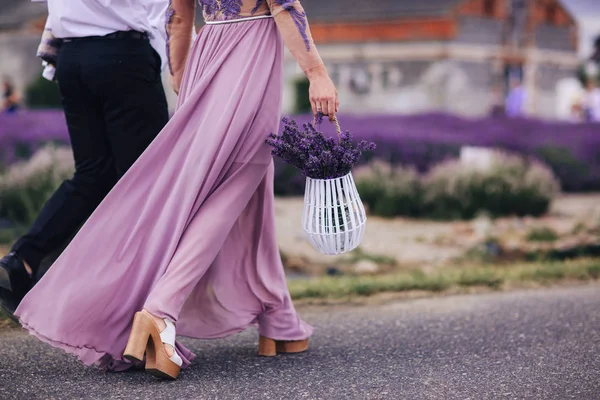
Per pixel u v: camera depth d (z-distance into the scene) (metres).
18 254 3.67
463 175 9.93
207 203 3.28
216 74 3.31
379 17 32.31
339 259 7.00
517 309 4.77
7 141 9.84
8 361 3.53
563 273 6.02
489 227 8.52
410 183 10.02
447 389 3.20
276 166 11.21
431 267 6.82
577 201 11.69
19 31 29.73
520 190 9.87
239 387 3.19
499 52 33.44
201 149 3.25
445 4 31.64
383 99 32.28
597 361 3.63
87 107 3.73
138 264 3.27
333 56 33.12
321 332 4.24
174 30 3.53
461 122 15.83
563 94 29.38
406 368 3.51
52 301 3.24
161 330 3.14
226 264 3.51
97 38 3.59
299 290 5.25
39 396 3.03
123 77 3.58
